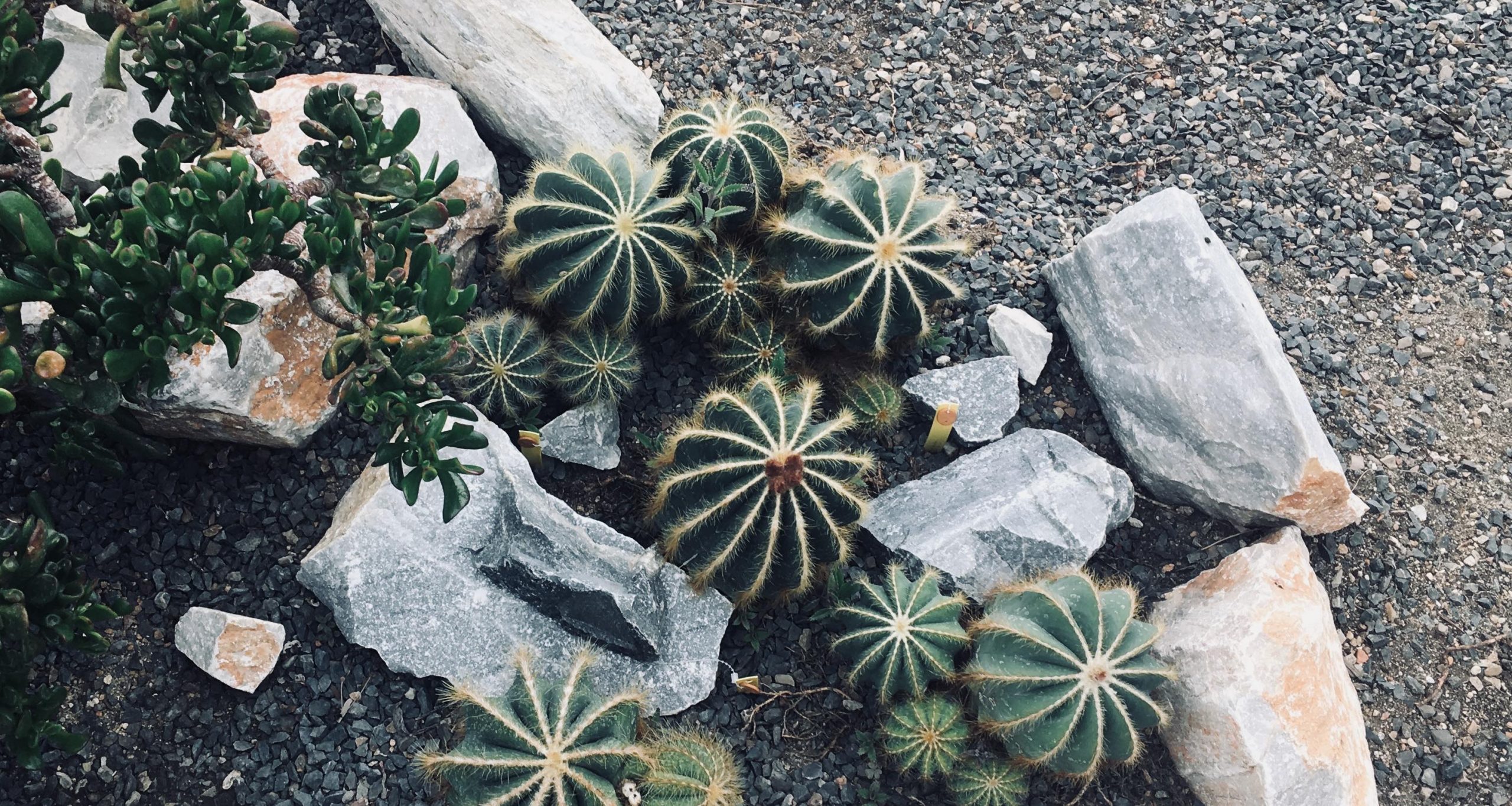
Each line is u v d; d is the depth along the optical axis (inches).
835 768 70.1
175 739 68.6
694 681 69.6
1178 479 73.6
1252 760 66.9
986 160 81.9
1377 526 74.7
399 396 60.2
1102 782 70.4
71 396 57.1
